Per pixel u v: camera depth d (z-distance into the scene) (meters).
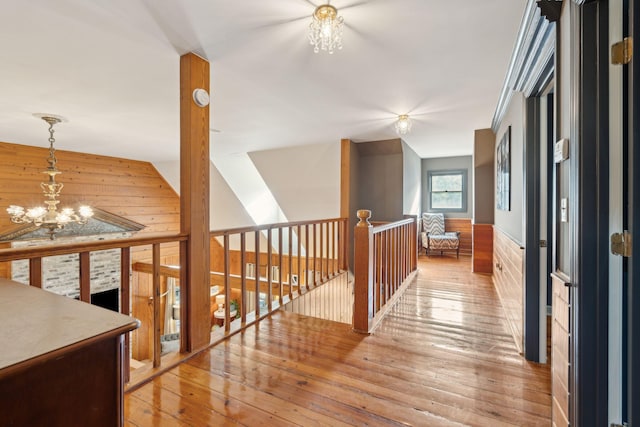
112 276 5.59
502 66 2.24
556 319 1.41
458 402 1.53
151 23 1.68
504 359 1.98
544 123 2.11
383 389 1.63
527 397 1.58
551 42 1.62
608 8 1.12
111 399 0.66
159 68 2.23
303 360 1.93
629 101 1.02
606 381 1.12
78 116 3.35
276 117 3.48
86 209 3.72
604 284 1.12
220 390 1.61
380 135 4.43
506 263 2.87
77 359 0.60
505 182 3.12
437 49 2.00
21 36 1.79
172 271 4.38
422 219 6.61
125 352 1.64
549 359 1.98
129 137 4.35
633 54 1.00
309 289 3.56
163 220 6.74
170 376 1.74
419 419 1.40
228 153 5.48
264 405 1.49
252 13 1.61
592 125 1.14
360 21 1.69
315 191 5.25
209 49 1.98
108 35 1.79
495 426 1.37
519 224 2.41
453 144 5.20
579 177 1.16
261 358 1.95
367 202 5.14
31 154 4.88
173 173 6.48
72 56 2.04
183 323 1.99
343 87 2.63
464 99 2.93
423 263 5.31
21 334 0.62
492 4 1.56
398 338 2.27
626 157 1.07
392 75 2.39
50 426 0.56
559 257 1.43
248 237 6.96
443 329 2.46
